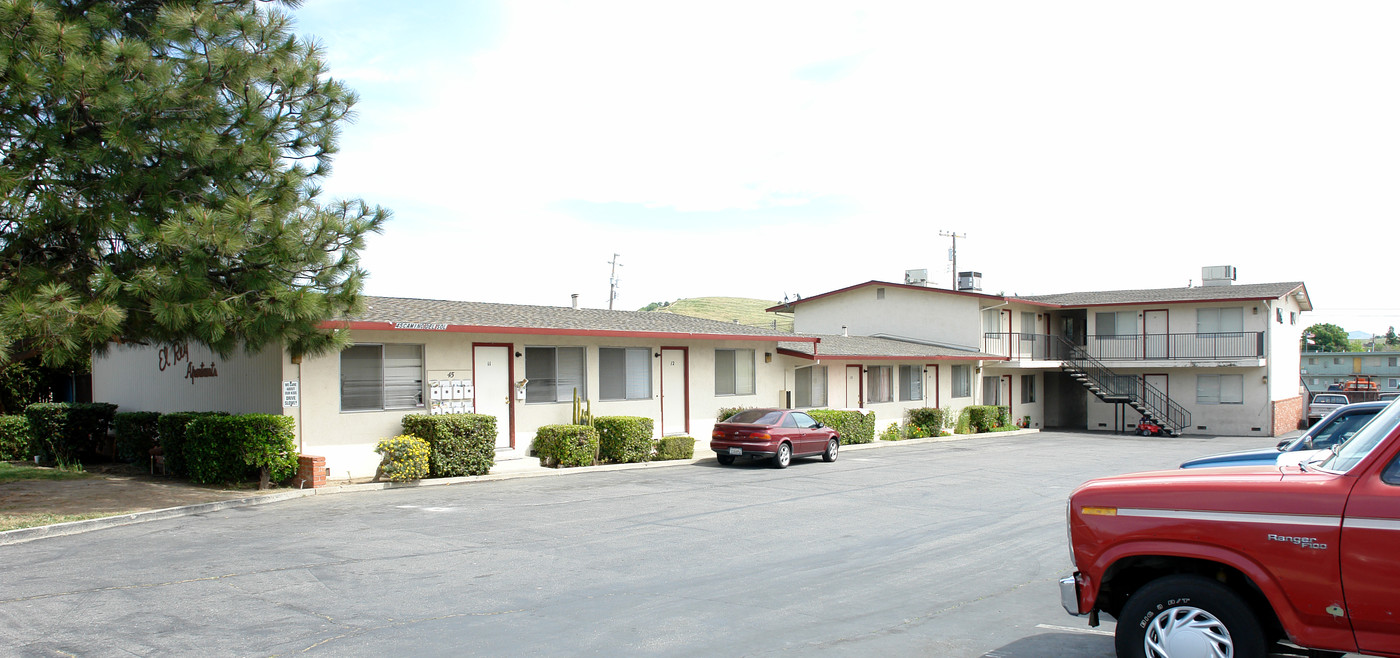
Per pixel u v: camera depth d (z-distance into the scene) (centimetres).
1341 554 468
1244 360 3812
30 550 1006
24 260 1246
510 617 739
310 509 1341
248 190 1311
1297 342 4538
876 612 766
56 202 1145
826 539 1123
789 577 903
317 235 1312
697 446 2444
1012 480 1842
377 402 1748
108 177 1211
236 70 1273
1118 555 531
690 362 2442
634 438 2086
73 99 1144
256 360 1692
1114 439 3438
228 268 1269
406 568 925
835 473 1955
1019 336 4050
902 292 4038
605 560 980
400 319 1723
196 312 1178
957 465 2188
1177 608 515
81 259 1275
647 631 700
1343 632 470
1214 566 523
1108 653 647
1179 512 515
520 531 1159
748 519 1280
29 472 1714
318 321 1352
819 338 2766
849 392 3075
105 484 1533
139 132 1209
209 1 1316
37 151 1155
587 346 2155
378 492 1552
